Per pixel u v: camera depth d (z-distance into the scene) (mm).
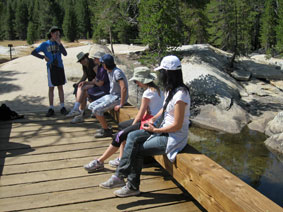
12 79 13984
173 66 2900
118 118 5352
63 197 3420
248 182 7523
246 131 11891
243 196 2404
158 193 3531
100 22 19969
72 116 6375
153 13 13922
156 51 14641
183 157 3141
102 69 5246
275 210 2199
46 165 4219
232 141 10680
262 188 7191
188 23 19828
